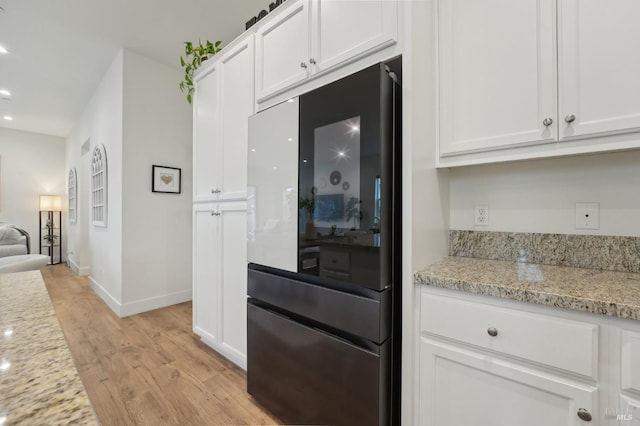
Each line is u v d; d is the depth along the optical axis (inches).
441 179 55.5
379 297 41.1
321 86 49.4
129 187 118.0
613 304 28.4
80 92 155.6
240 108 72.0
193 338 95.0
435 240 52.4
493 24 45.3
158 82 126.7
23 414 13.1
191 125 138.5
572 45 39.2
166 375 73.2
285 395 54.9
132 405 62.0
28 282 37.4
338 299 45.6
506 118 44.3
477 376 36.9
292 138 53.0
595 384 29.8
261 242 60.2
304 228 51.1
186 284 136.2
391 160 42.8
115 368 76.5
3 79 140.6
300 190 51.7
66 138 241.3
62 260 239.1
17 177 221.3
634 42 35.6
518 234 53.5
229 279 75.2
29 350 19.5
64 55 121.0
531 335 33.2
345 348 44.9
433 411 40.4
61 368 17.3
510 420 34.5
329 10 52.3
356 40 48.3
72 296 142.3
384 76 41.2
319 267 48.6
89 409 13.8
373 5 46.4
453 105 49.0
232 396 65.0
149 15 96.7
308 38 55.6
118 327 104.3
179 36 108.6
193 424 56.7
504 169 55.7
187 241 136.8
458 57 48.5
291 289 53.2
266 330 58.7
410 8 42.7
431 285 40.6
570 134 39.3
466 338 37.7
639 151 44.0
